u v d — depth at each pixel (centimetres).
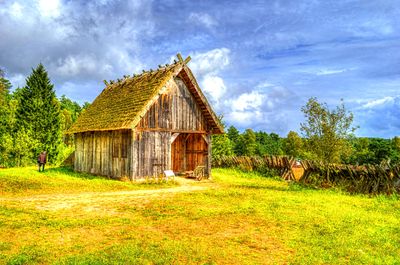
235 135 8756
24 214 1302
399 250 1004
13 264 800
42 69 4850
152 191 2053
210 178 2803
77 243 977
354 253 955
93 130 2731
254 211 1445
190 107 2738
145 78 2841
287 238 1073
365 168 2219
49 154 4600
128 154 2445
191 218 1303
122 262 824
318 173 2525
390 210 1595
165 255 886
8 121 4675
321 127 3538
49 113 4762
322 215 1405
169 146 2595
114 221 1230
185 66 2628
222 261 874
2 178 2216
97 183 2264
